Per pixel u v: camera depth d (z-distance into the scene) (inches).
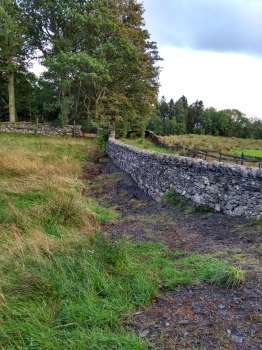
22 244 242.8
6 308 165.6
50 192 414.9
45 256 226.2
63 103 1414.9
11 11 1485.0
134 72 1478.8
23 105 1755.7
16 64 1594.5
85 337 145.3
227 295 178.1
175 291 189.0
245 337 144.3
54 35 1565.0
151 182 489.4
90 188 549.3
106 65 1389.0
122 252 231.0
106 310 166.9
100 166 788.0
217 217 323.9
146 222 346.6
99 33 1471.5
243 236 263.1
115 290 185.9
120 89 1534.2
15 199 381.1
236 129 3395.7
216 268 201.3
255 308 163.6
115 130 1353.3
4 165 548.7
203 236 280.7
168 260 235.0
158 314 167.2
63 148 979.3
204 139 2114.9
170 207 395.2
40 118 1728.6
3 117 1802.4
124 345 140.8
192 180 377.7
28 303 171.5
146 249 261.7
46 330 151.9
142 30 1581.0
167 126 3051.2
